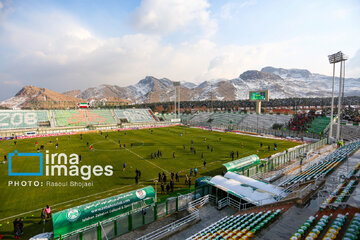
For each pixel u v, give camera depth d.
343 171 22.19
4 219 19.09
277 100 173.00
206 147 50.12
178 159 39.34
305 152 40.16
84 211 15.80
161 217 18.06
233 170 28.70
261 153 44.19
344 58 48.81
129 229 16.22
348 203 13.36
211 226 15.73
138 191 18.84
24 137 66.38
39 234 15.89
